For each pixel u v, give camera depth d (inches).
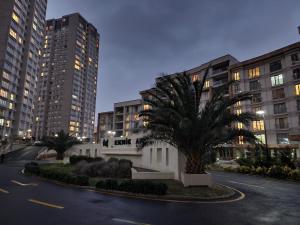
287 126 1850.4
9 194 499.8
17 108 3577.8
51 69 6565.0
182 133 605.6
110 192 535.2
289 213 384.2
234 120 617.3
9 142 2797.7
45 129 6225.4
